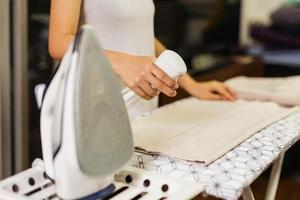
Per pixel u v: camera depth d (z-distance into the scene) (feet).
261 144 2.97
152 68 2.44
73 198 2.16
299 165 7.91
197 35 7.45
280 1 8.06
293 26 7.48
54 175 2.17
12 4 4.95
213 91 4.25
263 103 4.12
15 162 5.28
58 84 2.11
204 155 2.71
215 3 7.58
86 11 3.50
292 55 7.50
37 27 5.43
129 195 2.40
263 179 7.50
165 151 2.80
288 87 4.30
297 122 3.53
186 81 4.26
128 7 3.46
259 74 7.50
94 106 2.14
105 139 2.21
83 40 2.10
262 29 7.73
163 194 2.39
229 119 3.54
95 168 2.16
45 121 2.15
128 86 2.60
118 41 3.56
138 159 2.77
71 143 2.06
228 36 7.91
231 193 2.30
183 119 3.55
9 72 5.01
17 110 5.19
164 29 6.87
